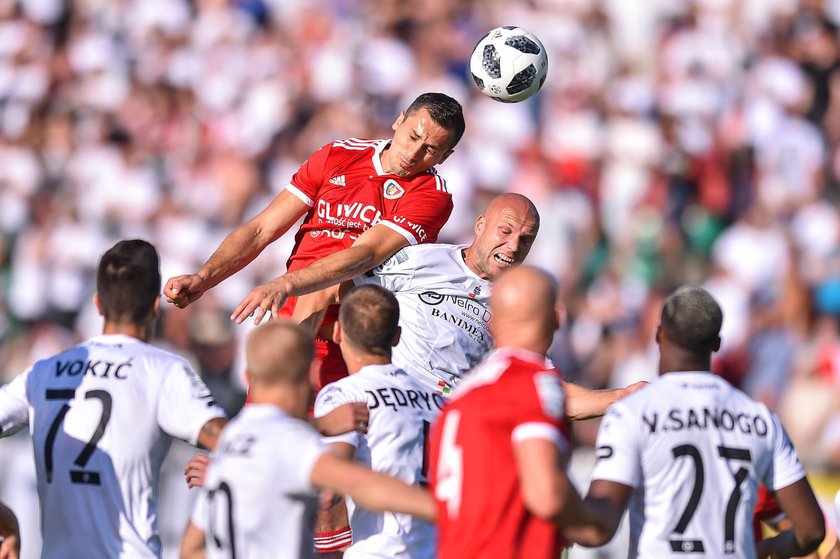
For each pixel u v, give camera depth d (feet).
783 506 60.18
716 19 197.16
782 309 148.25
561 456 51.93
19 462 118.93
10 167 190.39
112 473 60.18
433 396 69.51
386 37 198.70
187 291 74.33
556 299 56.49
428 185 79.10
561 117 185.57
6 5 216.54
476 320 77.97
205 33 208.13
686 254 165.89
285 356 57.11
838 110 184.55
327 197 79.92
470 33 198.80
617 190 178.81
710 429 58.39
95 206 182.91
